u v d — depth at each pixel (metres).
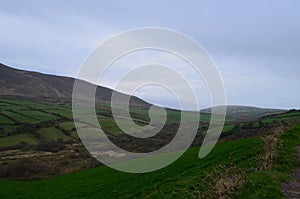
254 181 12.48
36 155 61.59
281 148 18.58
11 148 67.50
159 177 26.70
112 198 23.92
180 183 20.16
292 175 13.80
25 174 50.41
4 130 79.56
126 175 31.12
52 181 39.62
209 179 18.41
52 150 65.19
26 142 71.50
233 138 44.81
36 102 133.62
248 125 58.34
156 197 18.53
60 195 30.23
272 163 15.51
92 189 28.95
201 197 12.34
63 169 50.16
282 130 25.11
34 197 32.44
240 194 11.38
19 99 145.62
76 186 32.53
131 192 23.95
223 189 11.41
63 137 74.25
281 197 11.01
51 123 86.88
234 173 12.86
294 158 16.44
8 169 51.66
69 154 60.69
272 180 12.71
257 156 19.55
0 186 41.09
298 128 28.41
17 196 34.41
